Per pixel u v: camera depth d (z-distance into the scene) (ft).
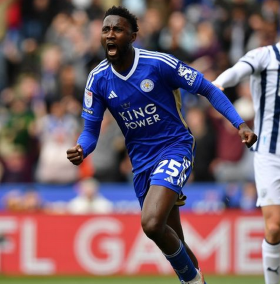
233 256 114.21
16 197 128.67
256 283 106.32
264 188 78.48
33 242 113.39
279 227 77.46
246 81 143.64
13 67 159.63
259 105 79.97
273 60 78.95
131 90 69.41
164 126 70.13
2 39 166.50
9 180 138.41
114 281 108.68
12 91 155.02
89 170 133.49
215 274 114.01
